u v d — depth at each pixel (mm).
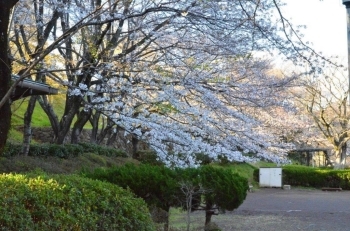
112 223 4672
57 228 3926
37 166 10453
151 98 7336
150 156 16531
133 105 7402
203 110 6996
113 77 7414
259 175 21719
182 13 5895
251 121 7074
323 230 9617
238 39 6793
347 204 14875
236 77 7570
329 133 26000
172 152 7328
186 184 6746
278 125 11508
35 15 9961
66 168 11578
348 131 25641
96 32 8461
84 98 8539
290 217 11391
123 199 4914
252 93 7246
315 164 34375
